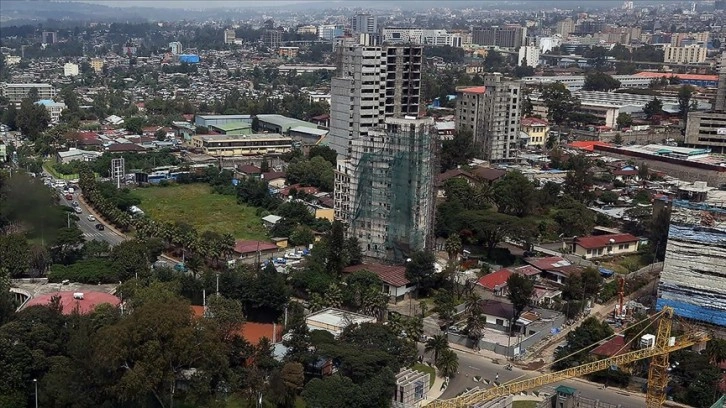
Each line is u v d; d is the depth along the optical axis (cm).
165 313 17662
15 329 18588
